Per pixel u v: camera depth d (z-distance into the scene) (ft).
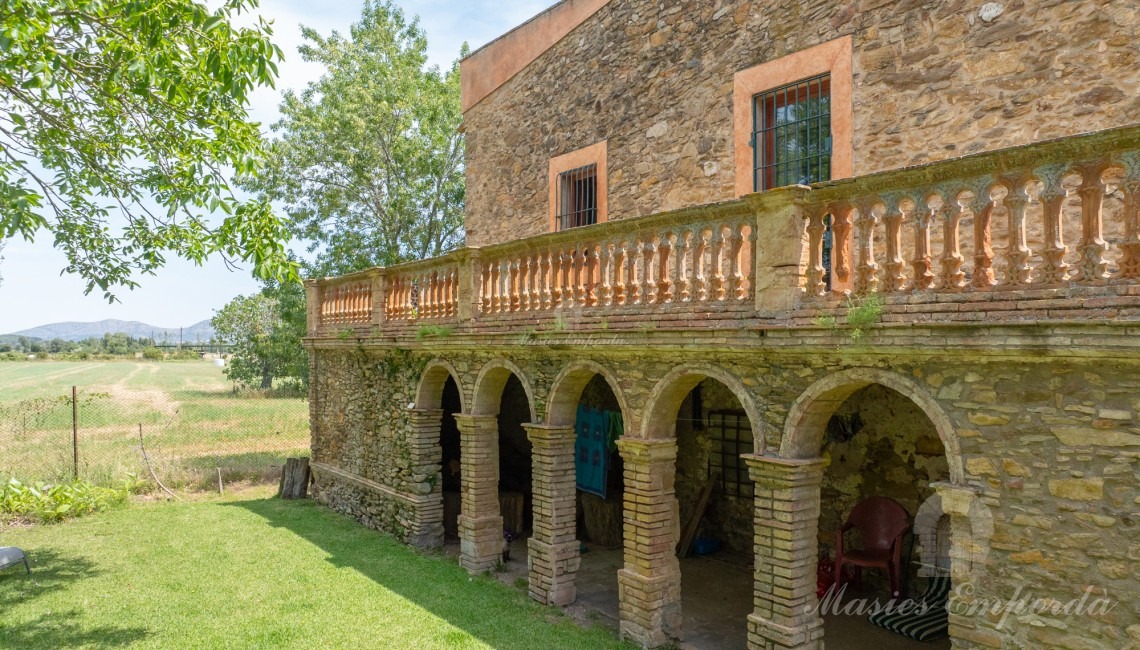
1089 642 14.99
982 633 16.57
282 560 35.99
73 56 27.99
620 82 37.76
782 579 20.72
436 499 38.78
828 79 28.96
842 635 26.43
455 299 35.06
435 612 28.53
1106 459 14.85
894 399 29.53
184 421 94.02
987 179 16.43
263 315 155.02
